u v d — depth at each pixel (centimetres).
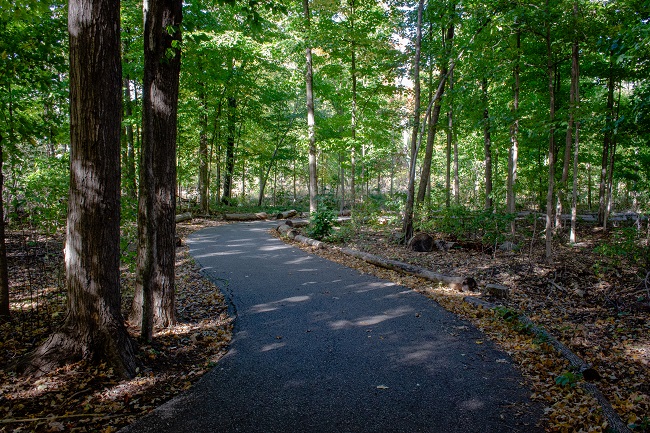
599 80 1394
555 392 358
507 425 310
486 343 482
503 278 797
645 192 1836
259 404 338
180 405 333
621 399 350
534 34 921
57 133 606
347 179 3356
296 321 555
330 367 413
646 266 771
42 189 678
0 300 511
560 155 1680
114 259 389
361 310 604
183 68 1454
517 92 1141
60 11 567
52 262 831
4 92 529
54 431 286
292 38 1393
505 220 1063
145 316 436
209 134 1986
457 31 1398
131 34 1419
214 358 433
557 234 1325
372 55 1428
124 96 1520
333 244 1188
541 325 549
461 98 1116
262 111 2377
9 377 354
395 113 1473
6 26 540
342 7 1407
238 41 1416
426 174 1359
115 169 383
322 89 1972
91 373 365
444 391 364
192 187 2430
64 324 385
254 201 2981
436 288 728
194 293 689
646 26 462
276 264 930
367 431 302
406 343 480
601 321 564
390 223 1608
